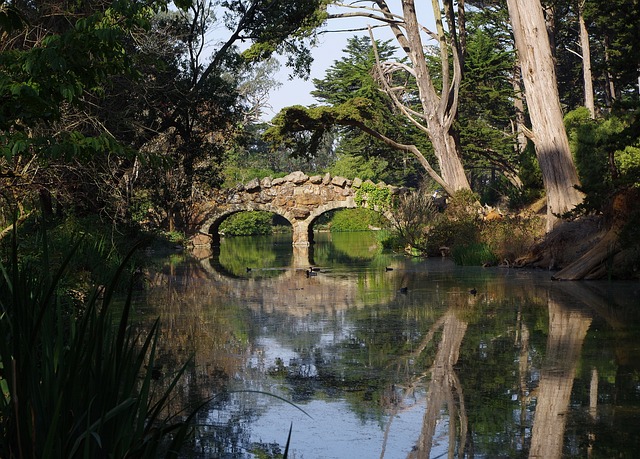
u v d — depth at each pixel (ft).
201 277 81.87
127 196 66.28
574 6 148.46
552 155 92.48
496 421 25.88
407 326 46.16
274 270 92.07
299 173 157.58
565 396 28.94
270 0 88.89
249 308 55.06
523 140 170.91
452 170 123.03
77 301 41.42
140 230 82.33
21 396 13.35
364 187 154.71
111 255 62.75
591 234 81.92
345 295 63.31
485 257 93.04
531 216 105.70
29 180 47.29
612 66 64.69
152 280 77.87
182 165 85.66
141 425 14.75
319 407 28.04
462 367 34.40
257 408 27.94
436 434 24.53
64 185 55.98
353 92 158.30
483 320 47.65
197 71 83.97
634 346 37.99
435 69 151.23
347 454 22.65
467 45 148.66
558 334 41.91
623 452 22.38
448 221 113.50
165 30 73.41
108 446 14.28
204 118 85.97
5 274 16.76
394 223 145.07
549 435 24.16
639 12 63.72
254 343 40.83
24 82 23.99
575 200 91.40
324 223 276.41
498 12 165.17
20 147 23.58
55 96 24.95
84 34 24.12
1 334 14.69
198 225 153.79
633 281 68.08
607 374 32.27
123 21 27.45
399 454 22.59
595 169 102.83
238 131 91.66
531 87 93.86
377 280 76.13
